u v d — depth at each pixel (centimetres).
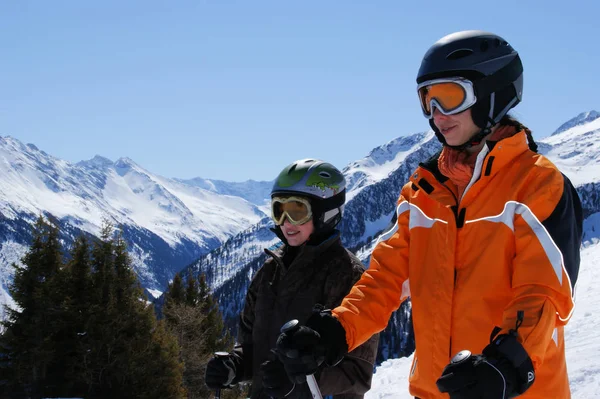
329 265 321
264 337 325
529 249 184
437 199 212
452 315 203
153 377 2473
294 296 321
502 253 194
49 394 2416
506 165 199
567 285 179
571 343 764
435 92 205
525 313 172
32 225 2519
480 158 200
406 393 682
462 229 204
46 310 2414
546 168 193
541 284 178
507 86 205
